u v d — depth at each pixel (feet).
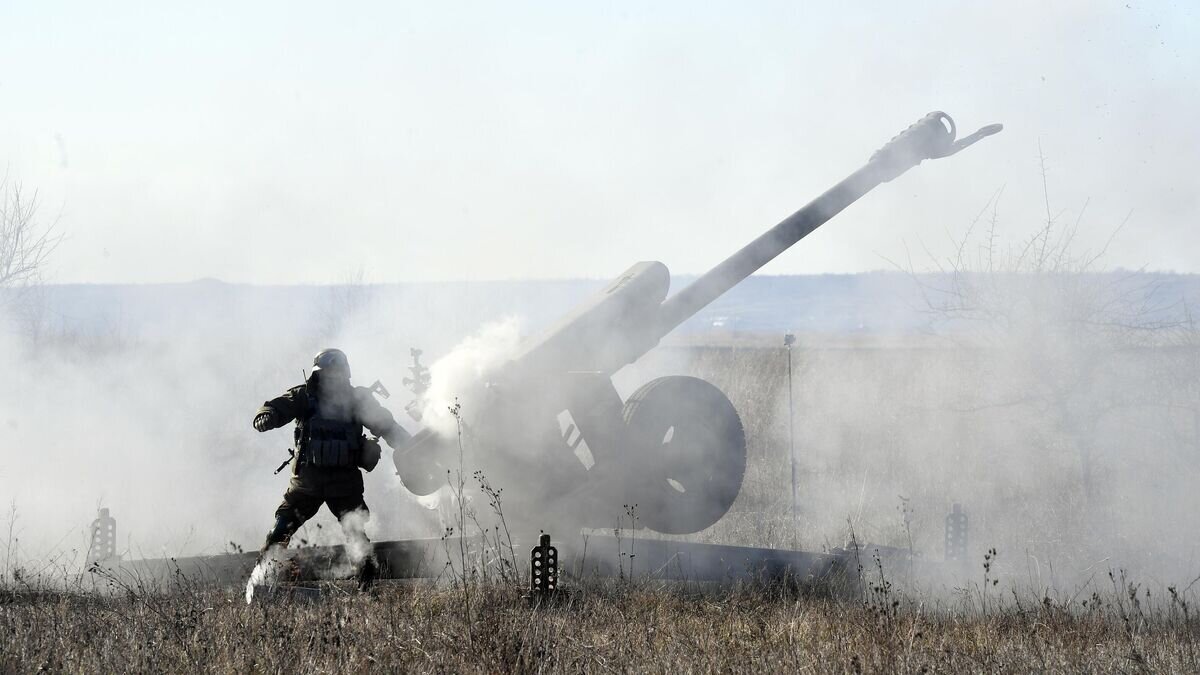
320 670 68.33
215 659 69.41
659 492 112.78
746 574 107.24
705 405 115.34
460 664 70.18
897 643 78.07
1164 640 84.33
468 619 78.13
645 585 102.63
